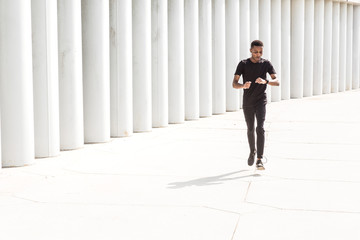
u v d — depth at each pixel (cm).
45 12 871
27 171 778
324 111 1711
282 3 2228
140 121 1247
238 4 1770
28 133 823
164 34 1334
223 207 564
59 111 972
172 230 485
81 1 1062
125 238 464
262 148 748
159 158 884
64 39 962
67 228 494
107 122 1086
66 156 912
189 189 651
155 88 1329
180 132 1244
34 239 463
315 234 472
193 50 1502
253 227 493
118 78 1151
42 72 877
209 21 1587
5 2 796
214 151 958
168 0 1405
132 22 1243
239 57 1841
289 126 1328
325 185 670
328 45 2570
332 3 2611
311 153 923
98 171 772
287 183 684
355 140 1077
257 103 750
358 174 739
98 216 533
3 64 802
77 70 984
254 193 628
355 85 2889
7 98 804
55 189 656
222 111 1683
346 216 527
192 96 1505
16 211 554
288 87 2262
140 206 570
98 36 1059
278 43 2153
